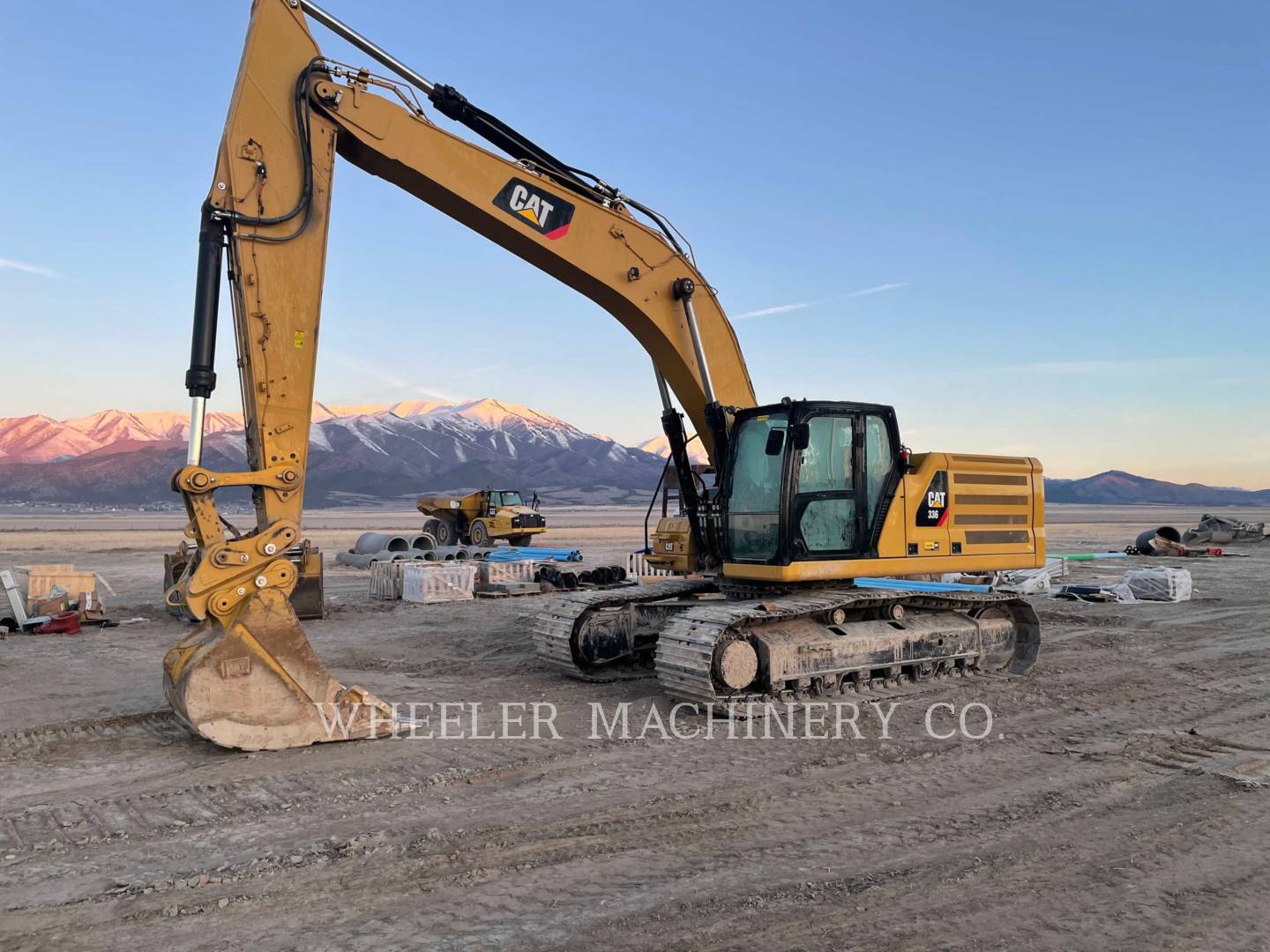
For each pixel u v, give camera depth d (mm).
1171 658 12320
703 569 10891
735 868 5262
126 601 18609
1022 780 6969
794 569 9195
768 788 6703
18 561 30141
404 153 8328
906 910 4750
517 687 10250
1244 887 5074
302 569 15812
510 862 5316
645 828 5898
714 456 10469
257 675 7402
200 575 7195
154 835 5715
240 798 6391
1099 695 9977
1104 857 5473
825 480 9523
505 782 6820
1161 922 4645
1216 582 22672
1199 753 7754
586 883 5039
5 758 7414
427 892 4918
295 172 7688
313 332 7637
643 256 9773
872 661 9883
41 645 13164
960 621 10977
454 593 18547
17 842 5602
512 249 9383
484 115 8922
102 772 7000
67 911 4664
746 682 8875
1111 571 25656
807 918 4652
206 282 7359
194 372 7277
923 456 10461
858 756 7535
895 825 5973
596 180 9633
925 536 10242
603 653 10750
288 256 7582
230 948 4301
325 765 7133
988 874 5203
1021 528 11297
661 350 10117
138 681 10586
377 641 13539
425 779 6797
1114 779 6969
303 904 4770
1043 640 13719
